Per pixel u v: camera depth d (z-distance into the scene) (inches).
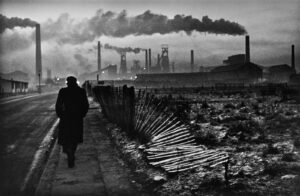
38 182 241.9
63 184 232.2
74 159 285.7
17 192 222.4
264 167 256.5
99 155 318.7
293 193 202.4
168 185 224.8
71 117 280.4
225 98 1205.1
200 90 1979.6
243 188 214.8
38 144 390.3
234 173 243.4
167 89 2150.6
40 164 296.2
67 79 289.7
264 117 580.7
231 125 491.8
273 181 227.6
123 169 269.7
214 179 226.4
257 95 1362.0
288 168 254.8
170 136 342.3
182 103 824.3
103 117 642.2
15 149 361.7
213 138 386.6
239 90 1894.7
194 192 210.5
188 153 288.0
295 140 353.1
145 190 219.8
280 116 564.1
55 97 1824.6
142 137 364.8
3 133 474.9
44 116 722.2
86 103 287.0
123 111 454.6
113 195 210.8
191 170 249.3
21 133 474.6
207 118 577.3
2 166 289.7
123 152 323.9
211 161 263.6
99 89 772.0
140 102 475.2
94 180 241.1
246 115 621.3
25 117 698.2
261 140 379.2
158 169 260.2
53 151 343.3
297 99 927.0
